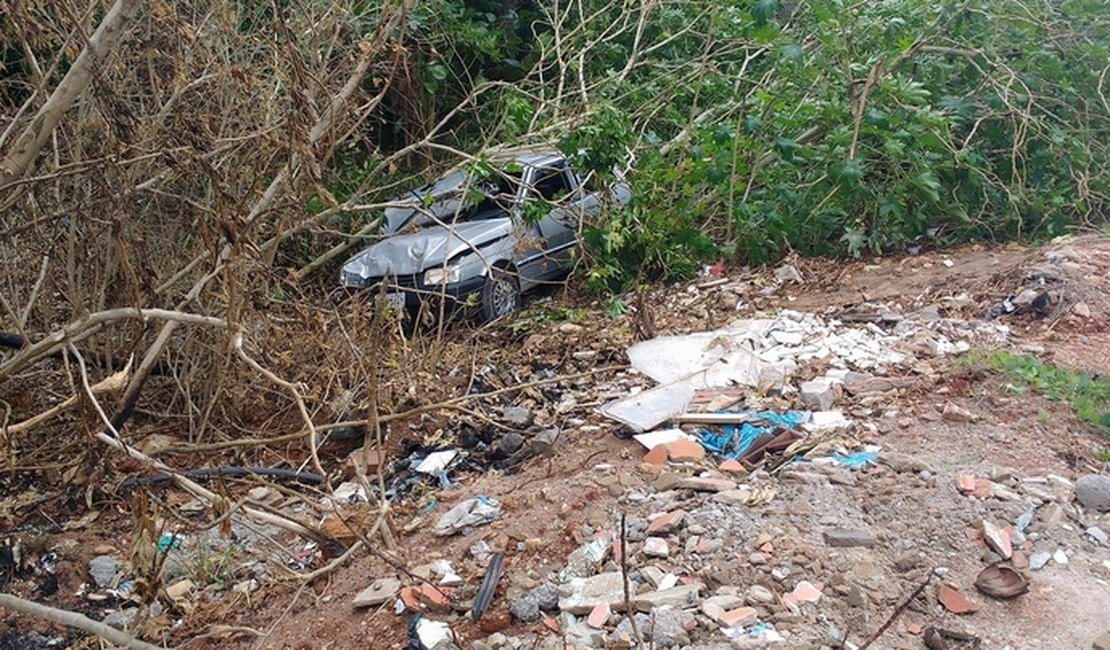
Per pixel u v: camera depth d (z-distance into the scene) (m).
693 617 3.74
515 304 8.41
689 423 5.36
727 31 9.96
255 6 7.82
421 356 6.84
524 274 8.57
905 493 4.41
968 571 3.95
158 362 6.54
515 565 4.36
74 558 5.30
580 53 9.82
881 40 8.70
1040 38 8.88
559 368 6.84
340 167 9.73
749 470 4.82
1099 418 5.00
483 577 4.32
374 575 4.62
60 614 3.48
